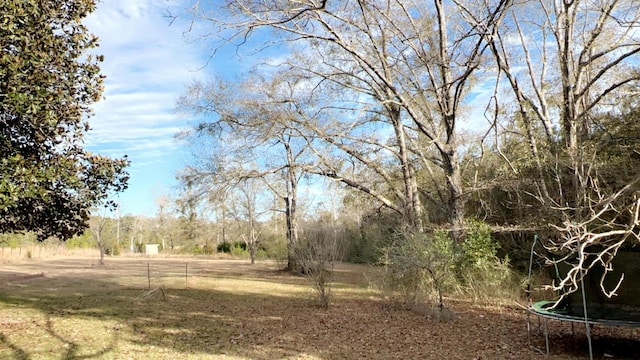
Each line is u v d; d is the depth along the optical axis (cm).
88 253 4047
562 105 1327
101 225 2916
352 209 2547
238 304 1186
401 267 1064
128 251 4941
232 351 684
